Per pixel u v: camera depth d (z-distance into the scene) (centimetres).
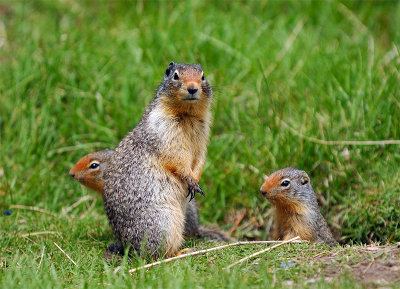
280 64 1461
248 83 1422
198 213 1152
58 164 1336
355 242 1120
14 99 1405
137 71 1467
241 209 1239
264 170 1227
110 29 1645
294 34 1583
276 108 1316
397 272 777
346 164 1207
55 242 1042
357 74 1367
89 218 1193
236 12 1702
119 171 987
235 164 1266
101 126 1368
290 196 1073
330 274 789
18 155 1320
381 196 1126
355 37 1605
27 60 1482
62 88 1441
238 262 856
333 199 1179
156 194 958
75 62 1488
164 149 970
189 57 1494
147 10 1722
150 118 989
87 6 1781
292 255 886
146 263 916
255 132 1283
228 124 1353
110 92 1431
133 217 958
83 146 1337
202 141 1023
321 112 1289
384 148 1203
